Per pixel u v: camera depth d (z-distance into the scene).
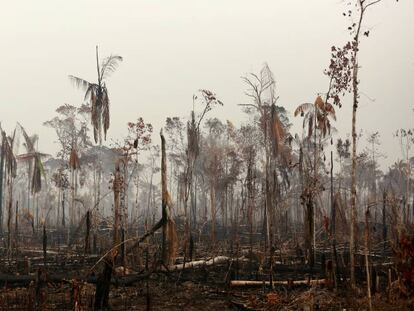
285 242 22.31
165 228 12.74
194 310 11.32
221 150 35.34
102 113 21.27
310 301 10.68
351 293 11.44
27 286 13.46
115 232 15.28
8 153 22.27
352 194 12.59
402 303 9.34
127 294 13.13
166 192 12.50
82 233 27.41
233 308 11.55
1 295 12.16
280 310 10.91
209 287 14.05
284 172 28.06
